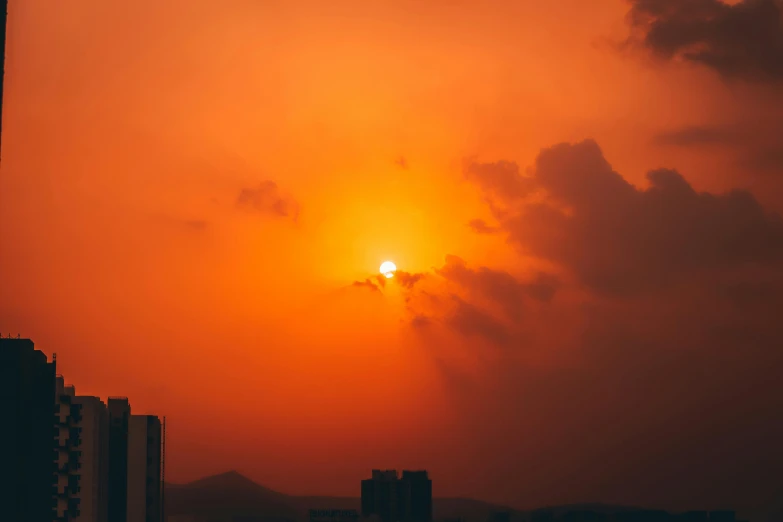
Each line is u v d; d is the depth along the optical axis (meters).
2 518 194.62
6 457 197.25
